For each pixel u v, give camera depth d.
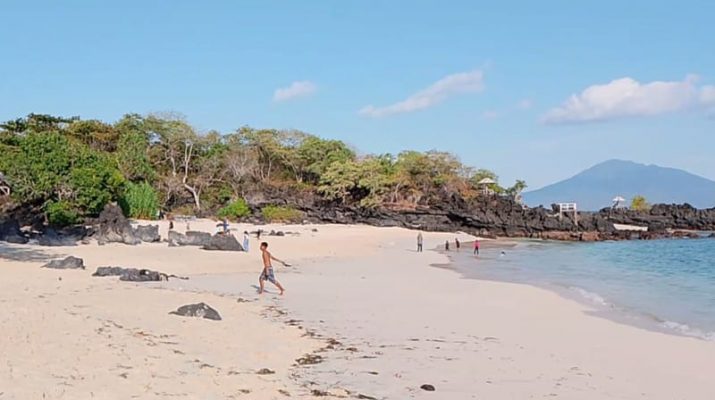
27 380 8.34
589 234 82.06
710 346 14.95
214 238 43.72
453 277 31.88
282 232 65.31
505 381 10.71
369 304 20.47
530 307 21.19
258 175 108.19
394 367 11.44
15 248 38.06
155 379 9.09
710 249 61.91
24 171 47.50
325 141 116.19
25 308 14.68
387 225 91.25
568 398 9.82
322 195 103.94
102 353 10.49
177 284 24.31
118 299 18.25
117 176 57.88
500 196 104.25
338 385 9.94
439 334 15.30
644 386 10.91
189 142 98.50
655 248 64.12
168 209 88.94
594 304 22.55
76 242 43.78
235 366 10.62
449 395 9.65
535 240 78.25
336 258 43.00
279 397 8.85
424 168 105.69
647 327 17.84
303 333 14.66
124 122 97.69
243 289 23.62
